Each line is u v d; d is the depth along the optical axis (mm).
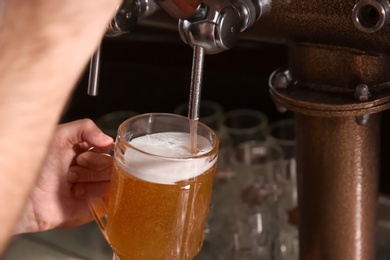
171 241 830
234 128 1465
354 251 952
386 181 1414
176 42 1512
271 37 926
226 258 1287
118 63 1559
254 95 1522
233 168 1335
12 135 585
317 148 917
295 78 938
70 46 583
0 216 596
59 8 574
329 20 858
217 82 1532
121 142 827
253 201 1275
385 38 838
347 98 895
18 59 579
